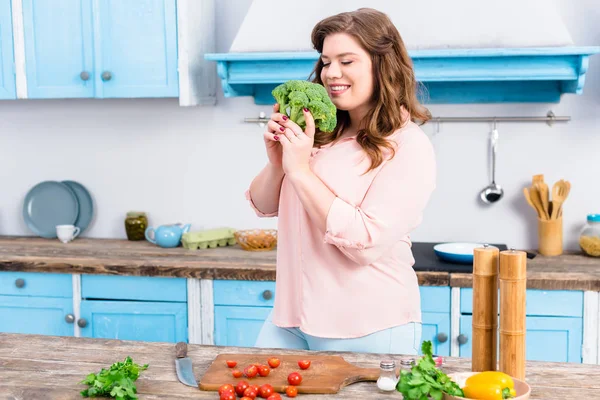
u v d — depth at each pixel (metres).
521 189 3.30
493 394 1.31
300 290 1.93
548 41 2.89
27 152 3.67
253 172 3.48
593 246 3.08
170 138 3.53
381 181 1.84
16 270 3.11
